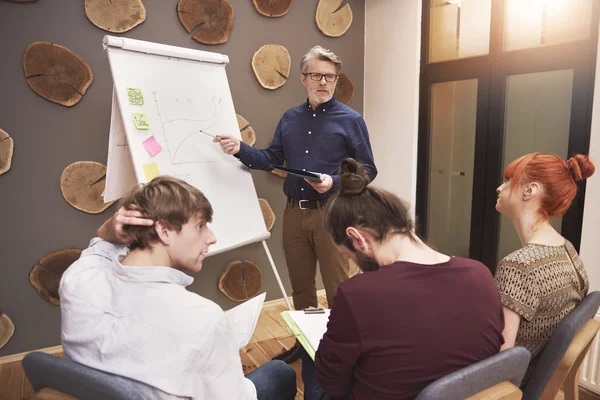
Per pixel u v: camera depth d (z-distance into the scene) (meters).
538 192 1.17
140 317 0.83
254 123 2.85
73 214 2.39
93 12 2.28
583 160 1.16
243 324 1.28
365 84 3.28
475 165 2.57
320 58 2.16
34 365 0.90
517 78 2.32
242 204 2.30
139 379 0.80
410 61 2.87
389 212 0.96
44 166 2.29
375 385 0.88
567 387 1.30
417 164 2.97
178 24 2.52
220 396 0.85
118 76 1.97
